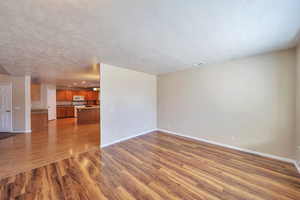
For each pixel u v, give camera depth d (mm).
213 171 2195
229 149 3129
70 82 6426
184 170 2229
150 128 4770
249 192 1713
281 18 1485
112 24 1562
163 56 2777
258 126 2797
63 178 1994
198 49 2418
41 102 6859
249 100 2896
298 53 2238
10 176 2037
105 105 3359
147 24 1579
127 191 1728
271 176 2043
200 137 3766
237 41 2092
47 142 3635
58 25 1561
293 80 2391
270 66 2623
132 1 1180
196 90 3822
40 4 1190
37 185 1828
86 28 1643
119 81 3699
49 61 3027
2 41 1973
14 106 4703
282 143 2529
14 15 1347
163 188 1787
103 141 3312
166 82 4664
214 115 3461
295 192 1705
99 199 1590
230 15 1425
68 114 8523
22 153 2887
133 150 3088
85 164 2424
